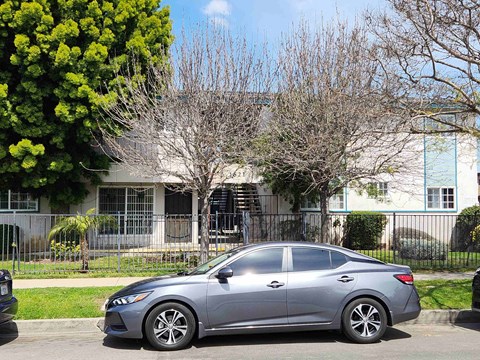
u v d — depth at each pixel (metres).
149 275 14.02
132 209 21.42
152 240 20.36
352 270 7.91
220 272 7.58
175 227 20.20
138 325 7.45
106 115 16.50
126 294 7.66
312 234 18.80
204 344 7.86
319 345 7.73
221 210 26.12
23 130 16.47
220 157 13.51
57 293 11.06
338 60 13.23
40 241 18.16
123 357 7.15
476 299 8.95
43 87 16.61
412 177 19.48
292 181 17.95
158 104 14.41
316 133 12.91
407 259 16.69
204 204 13.86
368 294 7.81
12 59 15.91
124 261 16.48
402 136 15.42
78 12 16.48
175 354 7.27
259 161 14.74
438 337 8.37
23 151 16.34
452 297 10.71
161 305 7.50
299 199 19.48
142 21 17.28
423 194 20.95
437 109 12.09
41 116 16.56
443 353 7.23
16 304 8.19
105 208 21.22
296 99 13.60
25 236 19.50
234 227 20.20
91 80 16.38
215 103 13.30
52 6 16.45
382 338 8.25
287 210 22.25
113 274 14.10
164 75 14.05
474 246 19.38
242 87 13.70
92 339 8.44
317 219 19.95
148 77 15.48
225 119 13.35
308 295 7.68
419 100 11.81
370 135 12.91
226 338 8.23
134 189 20.78
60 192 18.50
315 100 13.29
